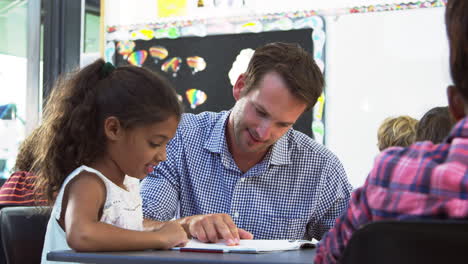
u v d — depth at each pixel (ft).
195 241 4.55
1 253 7.67
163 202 5.77
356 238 2.22
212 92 9.08
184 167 5.99
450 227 2.04
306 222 5.96
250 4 8.86
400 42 8.14
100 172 4.44
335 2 8.42
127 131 4.36
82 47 9.89
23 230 5.60
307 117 8.46
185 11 9.23
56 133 4.58
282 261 3.03
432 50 8.00
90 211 4.01
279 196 5.93
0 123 10.33
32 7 10.10
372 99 8.23
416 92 8.05
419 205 2.33
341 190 6.04
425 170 2.34
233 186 5.91
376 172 2.52
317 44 8.49
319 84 5.25
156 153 4.44
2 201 6.97
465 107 2.43
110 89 4.44
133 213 4.71
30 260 5.59
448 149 2.35
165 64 9.30
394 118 7.46
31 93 10.12
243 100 5.40
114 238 3.73
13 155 10.30
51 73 10.08
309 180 5.97
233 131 5.82
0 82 10.37
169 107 4.40
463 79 2.34
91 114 4.48
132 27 9.48
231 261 3.01
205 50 9.12
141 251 3.74
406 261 2.13
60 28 10.02
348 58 8.35
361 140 8.26
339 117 8.36
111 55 9.55
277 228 5.87
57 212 4.21
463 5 2.32
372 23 8.26
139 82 4.42
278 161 5.88
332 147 8.36
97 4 9.80
